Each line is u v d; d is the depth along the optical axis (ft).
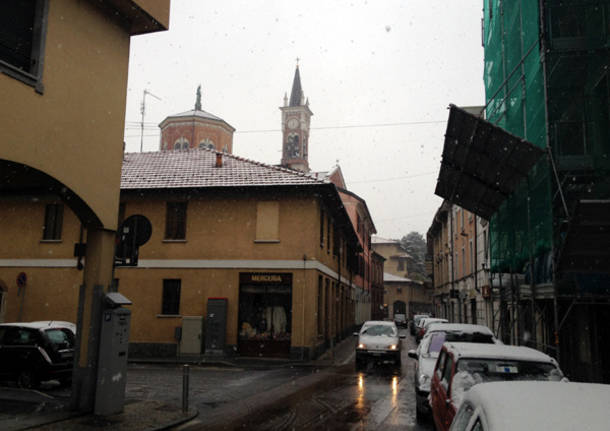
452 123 43.98
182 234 73.00
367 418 31.19
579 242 35.09
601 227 33.91
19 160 26.45
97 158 32.30
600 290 36.83
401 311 248.93
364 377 51.49
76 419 29.60
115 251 34.27
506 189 52.21
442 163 52.70
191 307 70.33
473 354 20.47
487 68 67.05
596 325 41.75
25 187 33.63
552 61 40.11
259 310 70.18
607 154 41.29
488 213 62.90
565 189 41.57
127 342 32.63
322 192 72.90
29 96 27.20
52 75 28.81
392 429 28.27
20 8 27.53
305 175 73.92
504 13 54.90
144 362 63.87
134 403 35.01
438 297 162.71
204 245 71.72
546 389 9.39
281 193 71.56
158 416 30.76
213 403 36.22
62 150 29.40
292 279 69.51
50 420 28.68
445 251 136.67
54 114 28.89
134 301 71.36
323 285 79.36
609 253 35.35
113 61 34.01
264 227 71.36
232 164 80.48
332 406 35.19
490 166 48.32
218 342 67.46
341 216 91.09
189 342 67.87
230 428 28.58
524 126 46.06
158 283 71.46
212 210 72.64
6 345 40.22
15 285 71.72
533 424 7.71
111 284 33.50
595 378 40.81
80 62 31.01
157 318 70.49
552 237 37.29
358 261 142.51
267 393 40.78
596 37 40.40
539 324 50.06
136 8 33.81
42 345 39.29
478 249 84.48
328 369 59.11
